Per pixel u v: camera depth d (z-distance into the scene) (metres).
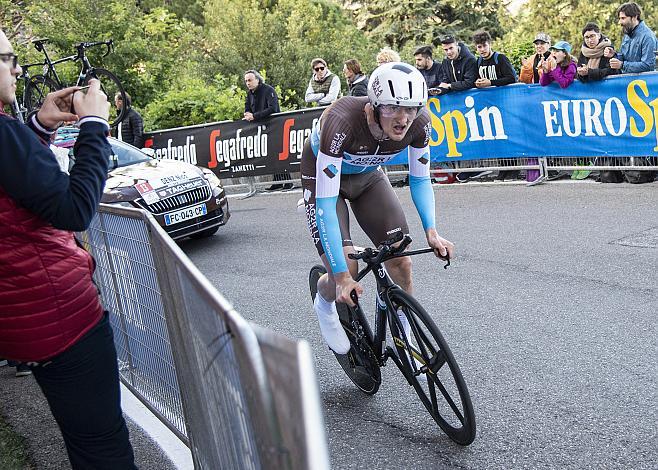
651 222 6.33
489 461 2.93
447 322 4.53
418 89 3.07
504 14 28.69
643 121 7.67
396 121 3.12
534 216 7.06
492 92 8.74
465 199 8.29
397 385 3.77
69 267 2.10
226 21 21.33
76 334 2.14
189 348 2.30
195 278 1.75
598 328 4.16
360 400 3.65
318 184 3.35
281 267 6.36
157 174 7.24
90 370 2.19
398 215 3.62
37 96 10.77
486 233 6.63
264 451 1.36
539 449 2.97
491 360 3.89
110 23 15.55
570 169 8.37
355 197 3.70
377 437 3.24
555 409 3.29
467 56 8.90
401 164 9.88
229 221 8.86
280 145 10.50
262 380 1.22
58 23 15.41
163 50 16.50
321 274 3.84
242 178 11.12
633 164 7.86
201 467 2.65
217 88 15.27
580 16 26.36
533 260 5.63
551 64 8.16
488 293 4.98
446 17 27.66
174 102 13.73
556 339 4.08
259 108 10.61
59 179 1.98
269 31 21.16
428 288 5.25
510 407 3.35
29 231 2.01
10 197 1.97
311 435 0.97
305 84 20.88
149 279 2.88
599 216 6.75
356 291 3.20
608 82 7.84
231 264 6.67
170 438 3.21
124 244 3.13
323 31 23.69
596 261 5.41
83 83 10.94
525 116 8.56
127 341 3.48
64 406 2.21
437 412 3.20
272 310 5.19
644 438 2.97
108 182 7.09
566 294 4.79
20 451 3.29
